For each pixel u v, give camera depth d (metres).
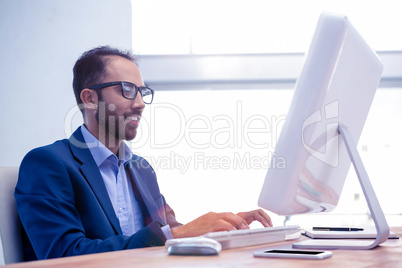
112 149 1.66
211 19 3.33
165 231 1.03
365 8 3.21
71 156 1.45
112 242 1.06
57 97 3.12
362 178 0.97
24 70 3.15
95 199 1.38
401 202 3.11
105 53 1.68
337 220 3.09
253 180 3.19
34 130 3.11
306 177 0.93
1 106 3.13
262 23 3.30
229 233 0.92
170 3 3.33
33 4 3.18
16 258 1.30
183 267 0.67
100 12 3.16
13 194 1.37
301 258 0.76
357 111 1.09
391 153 3.16
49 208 1.22
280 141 0.91
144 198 1.65
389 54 3.09
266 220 1.34
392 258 0.78
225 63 3.17
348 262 0.73
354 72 0.99
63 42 3.15
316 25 0.91
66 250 1.11
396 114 3.19
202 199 3.18
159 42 3.33
